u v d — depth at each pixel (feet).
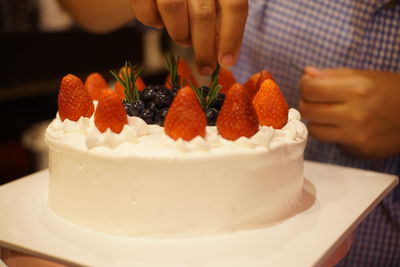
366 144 2.49
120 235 1.82
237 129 1.82
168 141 1.79
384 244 2.68
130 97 2.02
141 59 4.86
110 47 4.63
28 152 4.03
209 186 1.79
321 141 2.77
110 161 1.78
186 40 2.10
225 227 1.82
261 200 1.86
